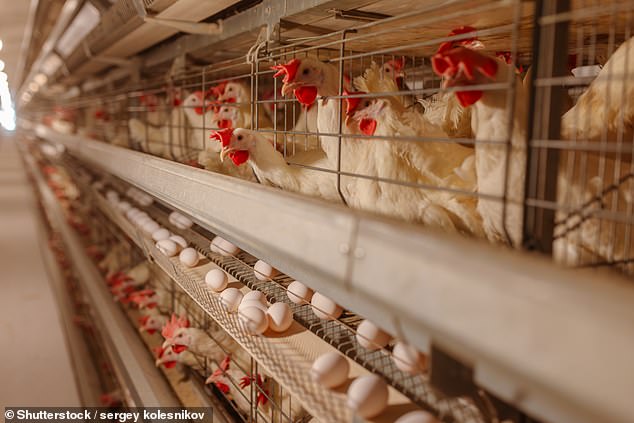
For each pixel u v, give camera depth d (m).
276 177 1.26
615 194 0.78
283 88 1.30
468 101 0.80
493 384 0.57
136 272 2.99
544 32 0.65
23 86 14.02
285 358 1.01
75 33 4.21
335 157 1.21
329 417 0.82
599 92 0.94
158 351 1.98
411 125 0.96
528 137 0.65
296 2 1.38
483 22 1.18
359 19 1.43
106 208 3.12
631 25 1.09
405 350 0.89
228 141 1.25
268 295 1.36
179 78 2.47
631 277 0.73
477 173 0.85
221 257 1.70
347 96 0.93
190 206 1.20
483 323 0.46
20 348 2.86
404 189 0.95
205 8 1.79
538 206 0.67
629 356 0.36
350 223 0.64
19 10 4.88
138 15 2.11
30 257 4.57
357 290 0.61
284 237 0.77
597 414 0.38
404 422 0.76
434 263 0.51
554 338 0.40
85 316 3.56
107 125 4.93
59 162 8.09
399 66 1.72
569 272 0.42
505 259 0.45
